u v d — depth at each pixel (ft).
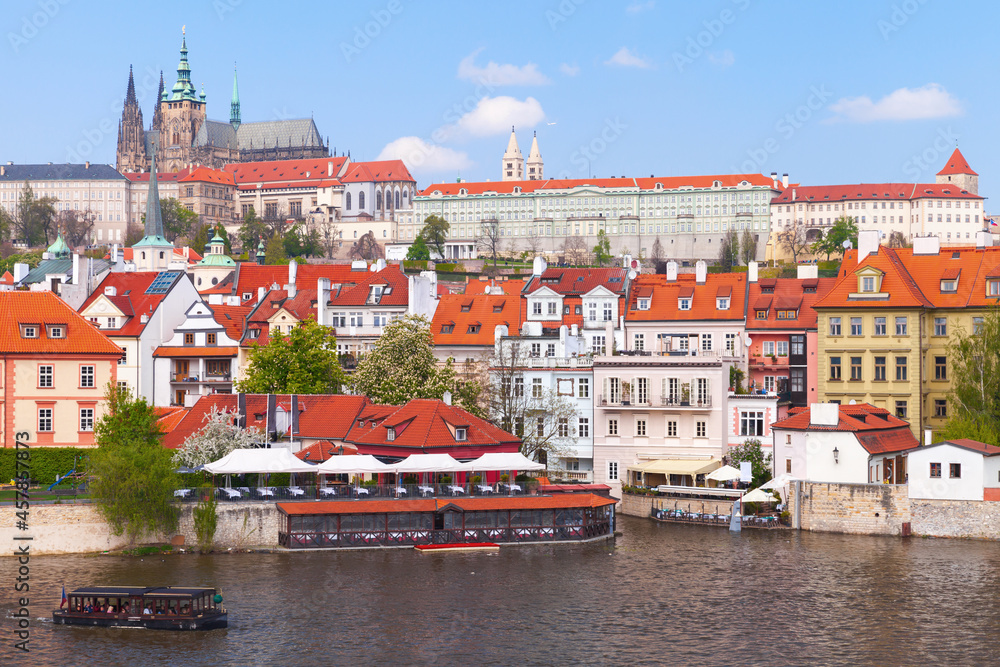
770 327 565.12
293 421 507.30
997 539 447.42
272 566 413.59
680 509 499.10
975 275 538.06
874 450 474.49
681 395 523.29
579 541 453.99
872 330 533.55
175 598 349.20
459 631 345.51
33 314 499.10
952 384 520.01
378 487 448.24
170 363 629.10
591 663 319.88
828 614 360.48
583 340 592.60
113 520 426.10
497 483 458.91
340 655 326.03
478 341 603.26
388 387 537.24
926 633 342.64
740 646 332.60
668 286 603.26
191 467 464.65
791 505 479.41
